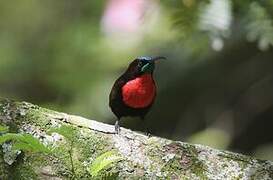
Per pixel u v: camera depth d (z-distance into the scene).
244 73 14.05
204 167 6.12
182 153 6.15
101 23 12.85
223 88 14.18
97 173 5.71
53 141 5.95
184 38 7.98
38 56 15.27
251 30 8.02
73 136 6.01
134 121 14.11
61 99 14.04
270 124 14.02
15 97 15.06
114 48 14.11
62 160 5.88
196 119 14.23
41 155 5.85
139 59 7.67
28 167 5.79
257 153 13.77
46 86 14.87
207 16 7.74
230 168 6.14
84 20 15.23
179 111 14.30
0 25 17.25
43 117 6.05
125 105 7.72
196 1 7.84
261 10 8.03
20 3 17.70
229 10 7.77
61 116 6.12
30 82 15.11
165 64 14.02
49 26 16.83
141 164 6.04
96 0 15.28
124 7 12.27
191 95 14.24
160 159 6.09
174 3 8.16
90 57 14.27
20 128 5.96
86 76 14.05
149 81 7.68
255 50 13.63
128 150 6.08
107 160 5.69
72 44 14.52
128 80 7.67
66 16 16.48
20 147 5.46
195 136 13.87
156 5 8.57
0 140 5.37
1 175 5.74
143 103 7.71
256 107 14.05
